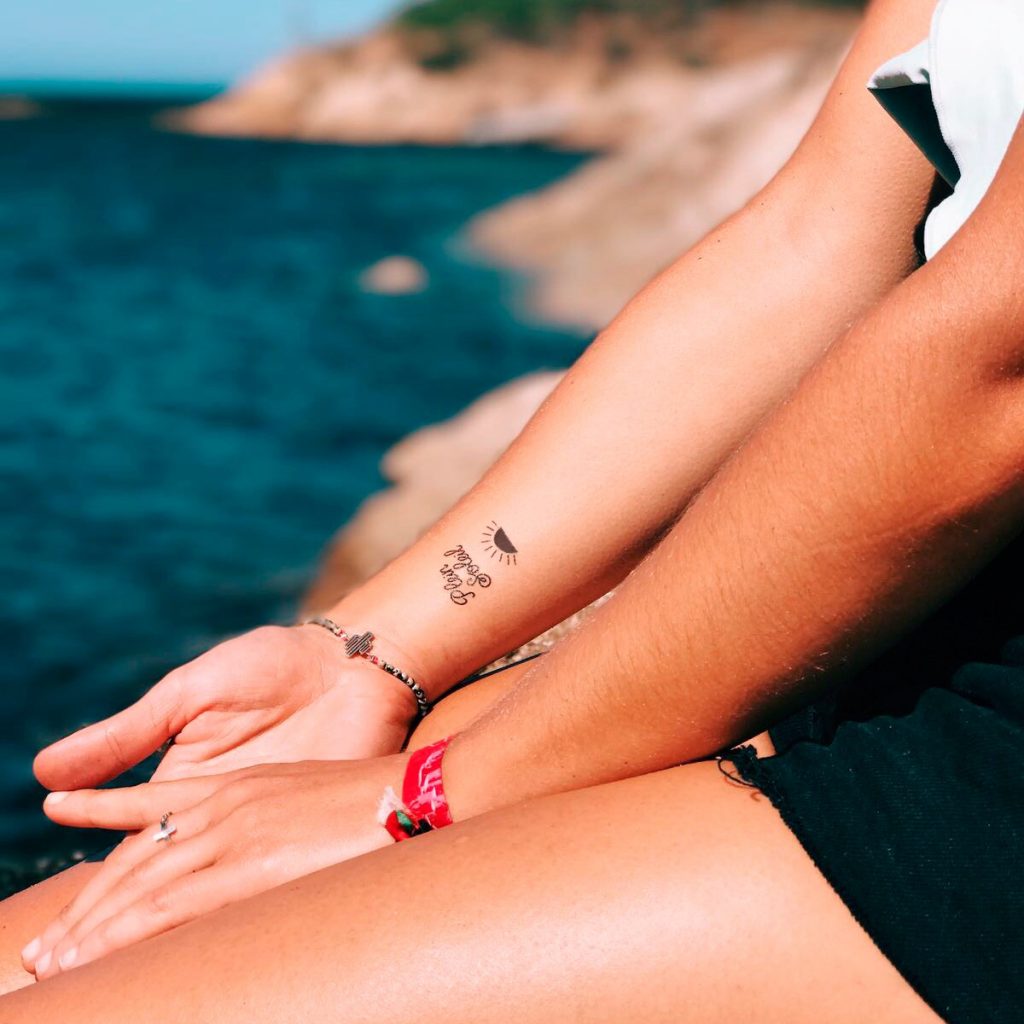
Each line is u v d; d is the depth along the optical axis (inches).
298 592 188.9
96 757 45.9
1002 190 29.1
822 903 30.7
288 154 2166.6
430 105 3476.9
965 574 31.2
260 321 509.0
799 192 45.8
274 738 47.3
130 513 247.0
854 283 44.5
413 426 328.8
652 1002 30.4
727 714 33.6
